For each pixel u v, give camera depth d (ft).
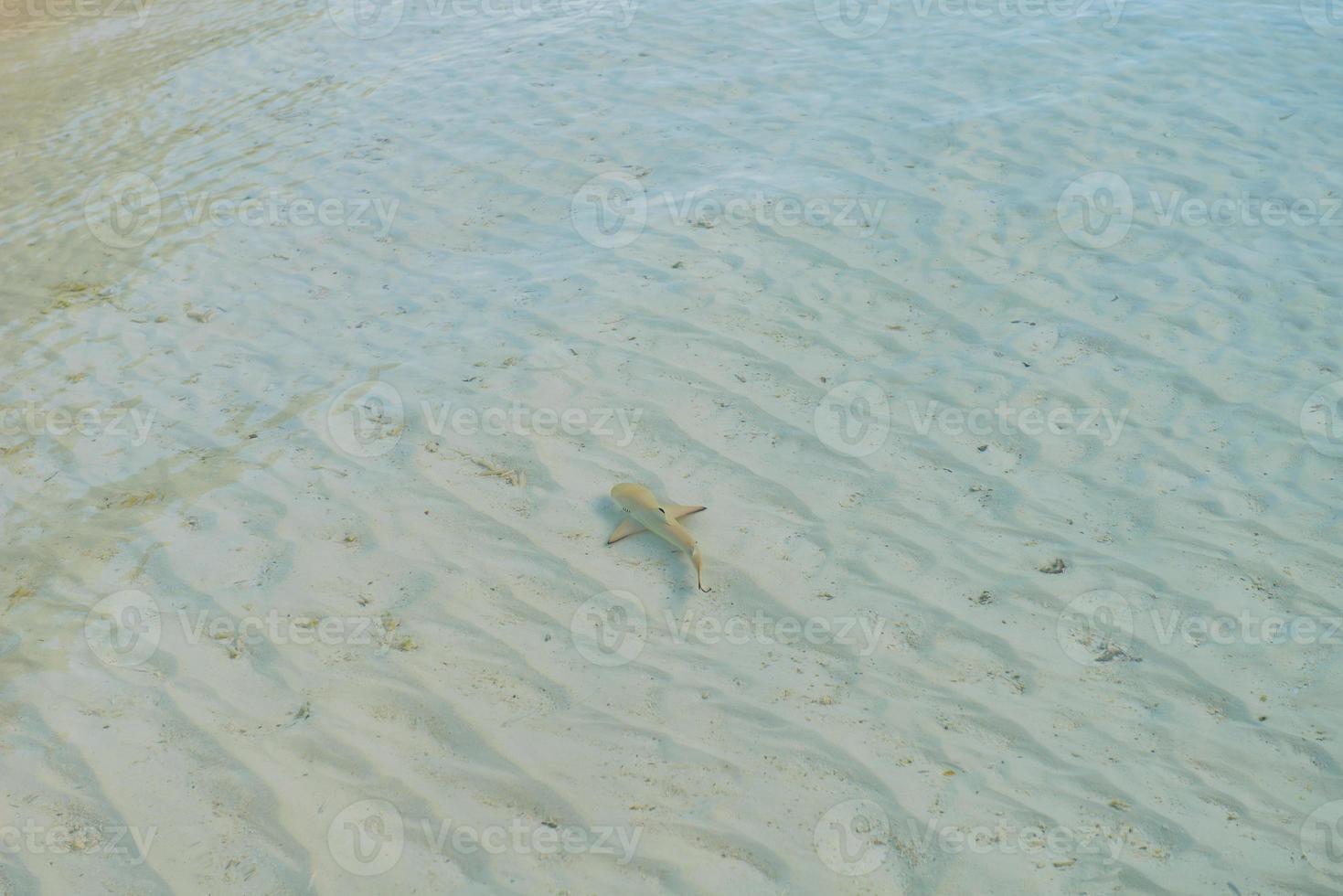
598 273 18.57
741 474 14.20
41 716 11.13
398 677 11.51
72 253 20.80
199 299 18.88
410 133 24.38
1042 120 22.90
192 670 11.65
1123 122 22.74
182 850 9.76
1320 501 13.47
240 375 16.67
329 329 17.67
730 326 17.04
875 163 21.62
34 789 10.35
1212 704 11.05
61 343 17.88
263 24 33.14
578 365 16.28
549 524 13.52
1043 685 11.33
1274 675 11.33
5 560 13.28
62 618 12.37
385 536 13.39
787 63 26.55
